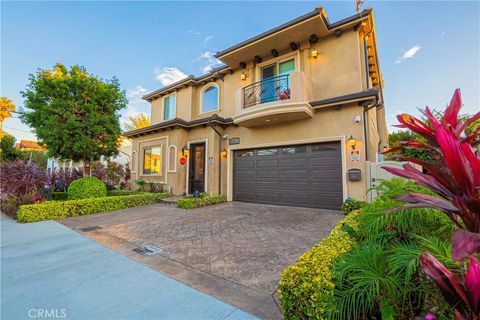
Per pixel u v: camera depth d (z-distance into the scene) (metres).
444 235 2.18
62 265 3.47
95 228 5.75
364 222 2.75
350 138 7.12
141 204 9.41
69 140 9.53
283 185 8.55
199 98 12.19
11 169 8.46
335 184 7.43
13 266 3.43
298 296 1.83
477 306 1.06
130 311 2.30
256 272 3.13
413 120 1.54
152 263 3.52
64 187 12.44
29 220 6.51
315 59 8.46
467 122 1.44
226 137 10.26
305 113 7.56
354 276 1.80
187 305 2.39
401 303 1.73
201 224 5.95
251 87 9.39
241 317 2.17
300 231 5.06
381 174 6.59
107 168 15.06
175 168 10.81
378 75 10.59
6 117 23.19
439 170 1.22
